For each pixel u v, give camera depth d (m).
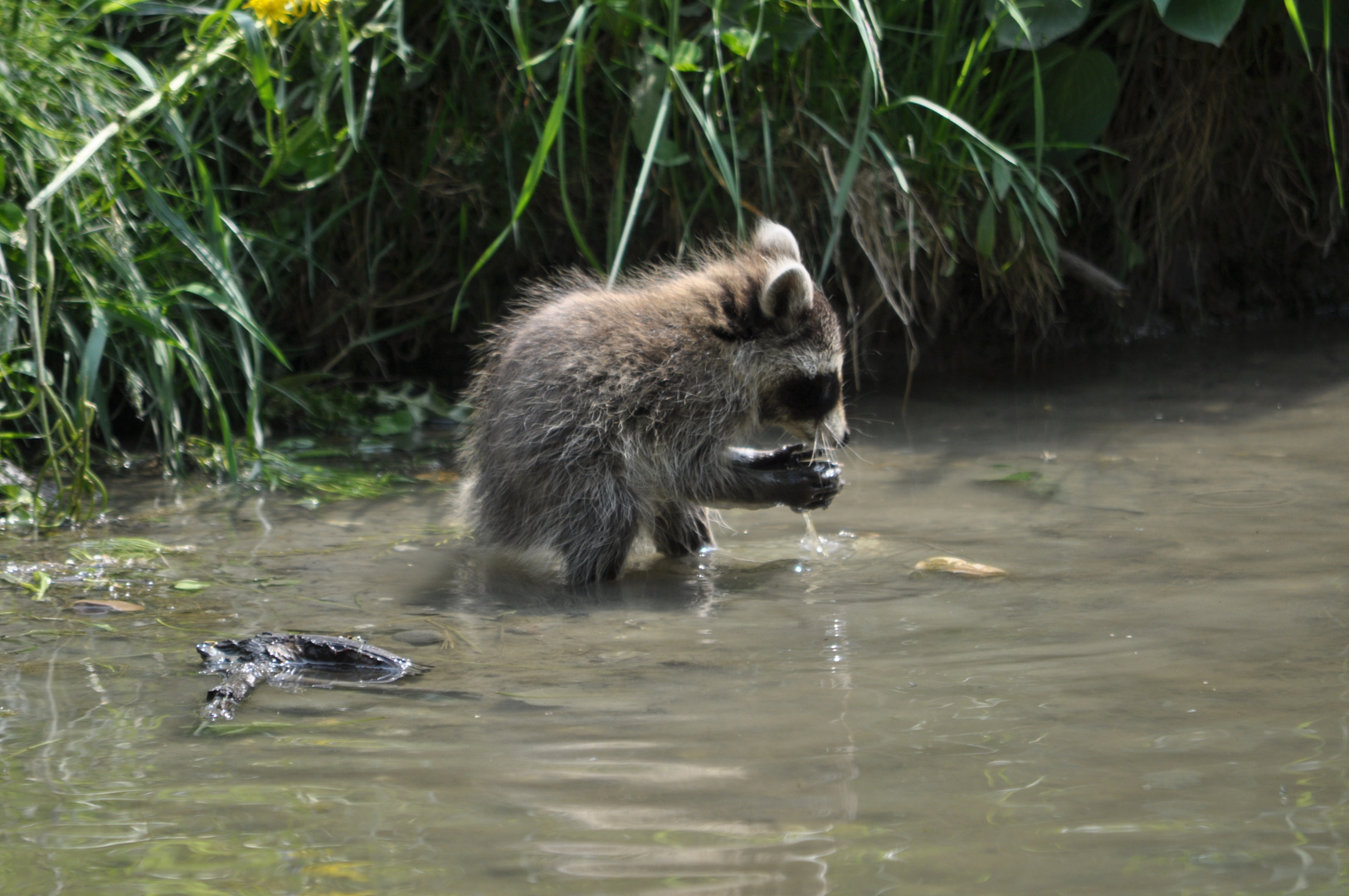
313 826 3.58
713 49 10.82
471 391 8.81
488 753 4.18
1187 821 3.49
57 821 3.64
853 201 10.97
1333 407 10.26
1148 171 13.14
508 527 7.75
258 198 11.22
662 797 3.75
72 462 9.41
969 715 4.45
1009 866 3.24
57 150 8.94
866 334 12.38
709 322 8.12
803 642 5.56
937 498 8.34
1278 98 13.45
